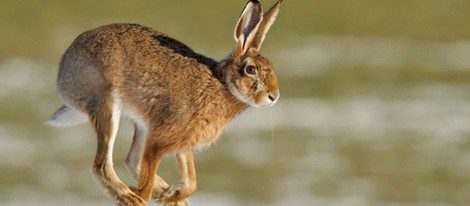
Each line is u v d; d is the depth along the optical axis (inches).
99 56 896.9
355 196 2112.5
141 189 912.3
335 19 3299.7
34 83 2669.8
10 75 2714.1
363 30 3243.1
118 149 2130.9
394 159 2320.4
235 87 906.7
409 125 2497.5
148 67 897.5
